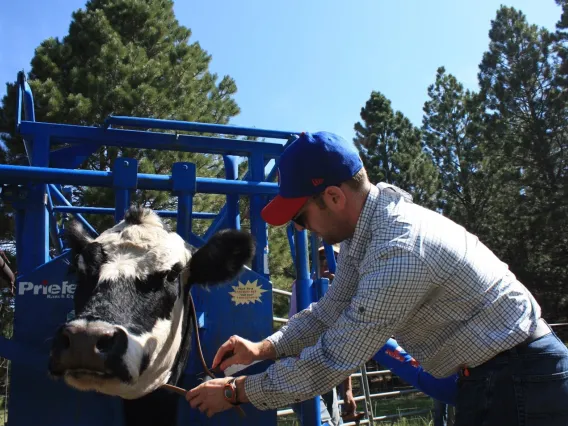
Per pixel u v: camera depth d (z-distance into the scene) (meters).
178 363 2.46
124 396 2.19
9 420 2.46
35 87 10.69
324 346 1.79
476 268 1.85
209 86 14.03
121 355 1.86
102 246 2.21
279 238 12.20
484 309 1.86
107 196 9.21
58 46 11.98
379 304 1.75
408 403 10.22
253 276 2.84
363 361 1.79
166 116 11.55
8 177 2.57
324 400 3.97
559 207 19.67
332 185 1.91
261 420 2.74
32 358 2.48
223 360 2.42
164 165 10.63
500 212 22.72
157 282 2.18
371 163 23.09
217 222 3.99
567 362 1.88
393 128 23.81
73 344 1.76
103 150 10.02
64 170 2.63
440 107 25.50
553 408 1.81
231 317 2.79
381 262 1.79
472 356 1.88
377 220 1.89
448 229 1.90
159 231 2.35
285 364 1.83
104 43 12.09
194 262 2.44
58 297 2.56
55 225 4.20
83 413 2.50
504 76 22.47
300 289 2.99
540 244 20.77
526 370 1.83
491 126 22.45
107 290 2.04
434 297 1.89
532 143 21.77
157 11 13.54
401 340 2.08
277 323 10.46
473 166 24.47
